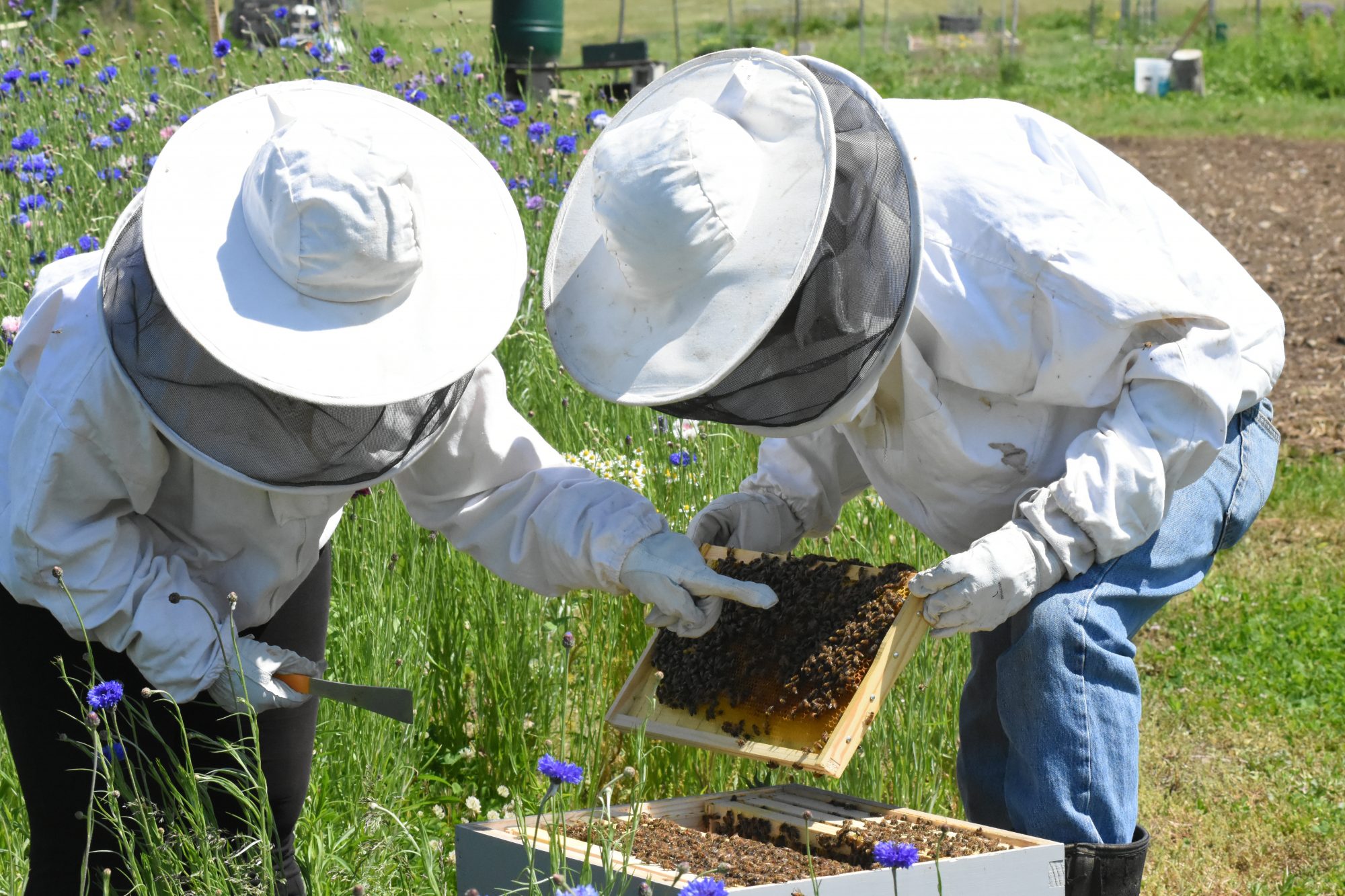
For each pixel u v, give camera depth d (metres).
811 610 4.09
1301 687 7.64
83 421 3.57
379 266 3.40
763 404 3.69
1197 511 4.53
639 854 3.60
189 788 3.85
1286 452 12.02
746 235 3.56
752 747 3.90
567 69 17.67
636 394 3.60
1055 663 4.16
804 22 48.00
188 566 4.09
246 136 3.70
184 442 3.46
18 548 3.66
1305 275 18.27
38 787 3.99
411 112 3.86
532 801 5.57
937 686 5.80
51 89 10.24
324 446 3.54
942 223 4.21
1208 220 21.50
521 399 7.47
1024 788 4.26
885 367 3.72
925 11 51.41
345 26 11.61
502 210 3.80
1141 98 35.97
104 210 8.00
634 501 4.22
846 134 3.60
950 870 3.42
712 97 3.86
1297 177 24.66
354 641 5.45
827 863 3.59
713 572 4.03
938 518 4.73
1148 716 7.34
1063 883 3.61
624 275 3.70
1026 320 4.14
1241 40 40.34
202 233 3.46
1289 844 5.96
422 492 4.43
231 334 3.31
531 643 5.88
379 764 5.25
